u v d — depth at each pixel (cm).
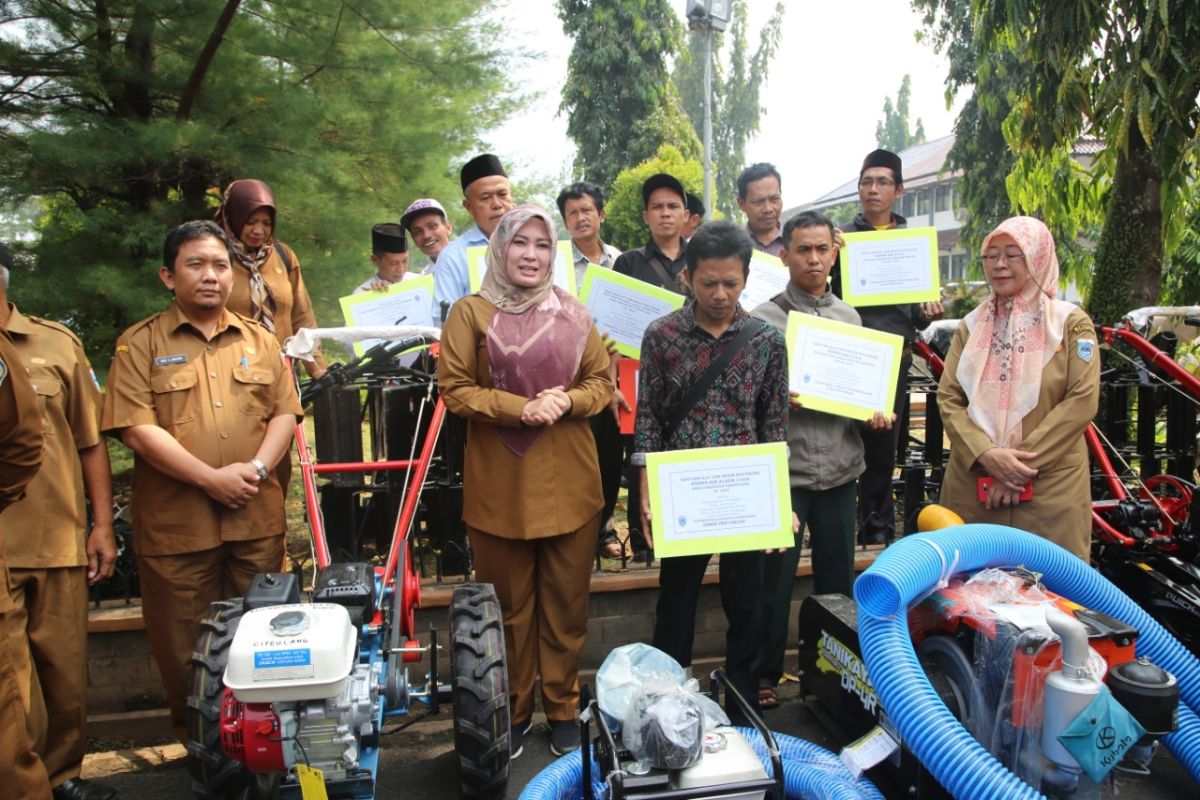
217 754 268
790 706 387
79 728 315
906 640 292
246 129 657
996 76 959
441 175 806
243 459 325
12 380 238
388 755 360
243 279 404
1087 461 362
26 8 594
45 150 568
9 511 291
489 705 286
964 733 268
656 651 297
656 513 315
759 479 315
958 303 1075
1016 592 300
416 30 712
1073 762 262
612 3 2556
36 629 301
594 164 2617
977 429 360
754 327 327
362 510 473
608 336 404
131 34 631
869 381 361
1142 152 624
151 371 321
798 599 440
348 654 249
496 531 325
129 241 597
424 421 442
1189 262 764
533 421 311
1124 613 328
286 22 686
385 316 434
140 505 324
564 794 293
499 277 321
